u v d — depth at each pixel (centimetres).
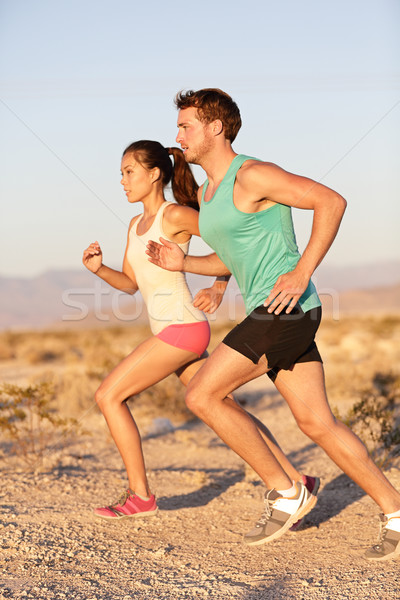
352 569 681
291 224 717
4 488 1031
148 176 857
